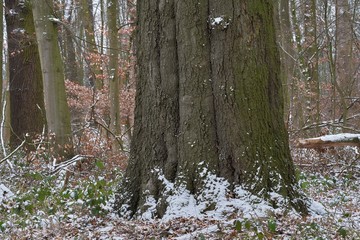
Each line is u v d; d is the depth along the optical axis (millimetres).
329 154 11289
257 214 5613
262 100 6164
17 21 14797
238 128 6062
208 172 6105
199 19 6227
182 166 6227
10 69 14992
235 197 5949
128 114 22906
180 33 6289
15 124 14680
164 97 6410
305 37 20109
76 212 6883
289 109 14719
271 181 6031
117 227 5754
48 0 12047
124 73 22031
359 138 8578
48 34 11930
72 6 25547
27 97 14750
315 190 8758
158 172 6371
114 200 6832
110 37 15555
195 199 6066
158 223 5734
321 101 20438
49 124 11977
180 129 6301
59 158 11102
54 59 12008
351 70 20469
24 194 7566
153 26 6480
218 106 6160
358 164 11180
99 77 20734
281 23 17250
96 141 12383
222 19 6129
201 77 6211
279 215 5637
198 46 6215
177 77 6387
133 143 6684
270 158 6098
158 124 6438
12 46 14867
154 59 6488
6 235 5809
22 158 11633
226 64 6117
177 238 4977
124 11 26188
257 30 6188
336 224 5398
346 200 7582
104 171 10477
